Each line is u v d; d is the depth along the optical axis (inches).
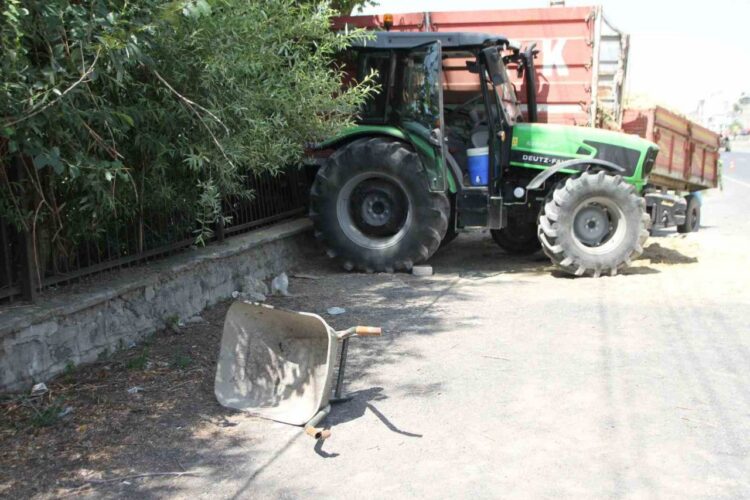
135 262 220.8
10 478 130.3
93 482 129.9
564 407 161.9
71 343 177.6
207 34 170.2
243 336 173.3
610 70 359.3
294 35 239.0
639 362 190.9
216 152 181.9
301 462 138.2
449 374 184.9
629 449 140.9
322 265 331.0
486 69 304.2
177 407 162.4
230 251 255.1
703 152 448.5
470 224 309.4
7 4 122.4
